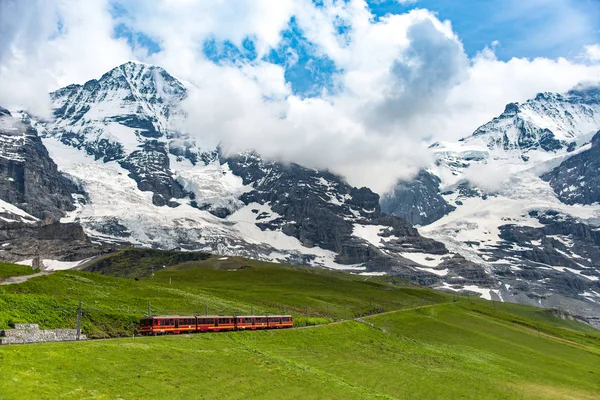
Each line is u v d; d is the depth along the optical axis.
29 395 66.75
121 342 100.62
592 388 154.25
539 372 167.12
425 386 122.75
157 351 99.12
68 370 78.69
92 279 173.00
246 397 87.00
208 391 85.50
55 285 142.25
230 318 141.88
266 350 124.94
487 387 132.25
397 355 155.62
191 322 130.12
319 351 138.50
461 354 178.25
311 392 96.94
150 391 79.44
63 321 109.06
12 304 106.69
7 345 84.69
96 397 72.12
